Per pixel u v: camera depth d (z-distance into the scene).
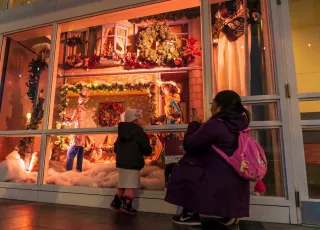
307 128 2.54
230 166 1.97
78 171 3.65
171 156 3.13
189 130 2.21
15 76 4.54
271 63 2.77
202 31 3.07
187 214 2.26
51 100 3.98
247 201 2.02
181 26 4.80
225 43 3.16
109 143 3.93
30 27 4.21
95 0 3.79
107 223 2.30
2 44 4.44
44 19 4.12
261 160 1.96
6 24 4.41
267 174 2.61
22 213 2.67
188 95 4.59
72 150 3.91
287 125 2.56
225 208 1.90
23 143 4.06
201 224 2.29
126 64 4.96
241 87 3.01
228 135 2.00
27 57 4.55
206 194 1.94
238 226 2.25
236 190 1.94
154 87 4.69
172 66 4.75
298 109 2.57
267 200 2.48
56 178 3.55
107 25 4.96
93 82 4.94
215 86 3.00
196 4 3.49
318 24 3.20
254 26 3.11
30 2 4.57
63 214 2.66
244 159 1.90
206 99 2.91
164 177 3.06
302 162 2.47
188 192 2.04
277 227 2.25
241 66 3.06
